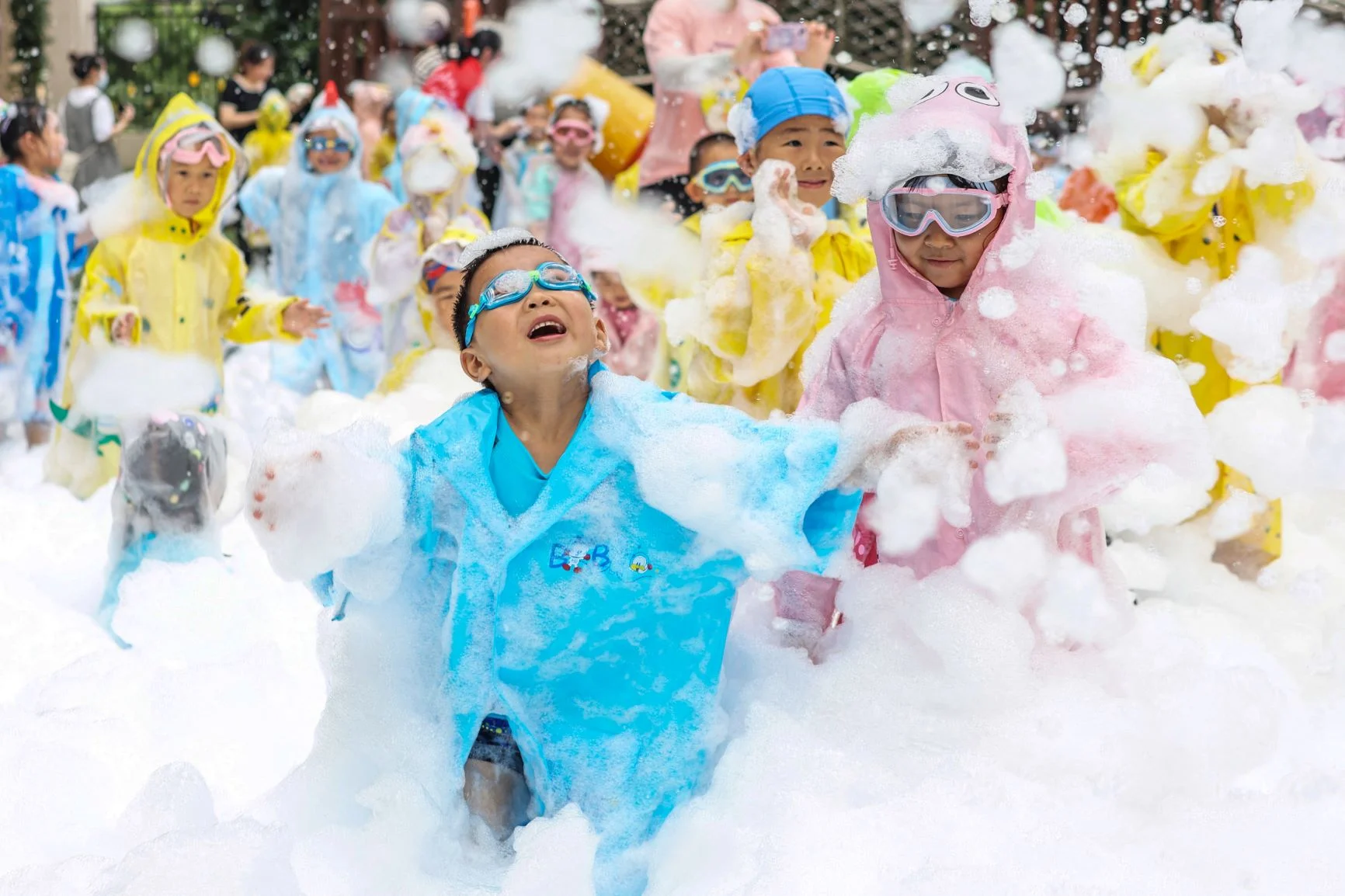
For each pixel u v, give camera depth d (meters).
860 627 2.57
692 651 2.31
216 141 4.83
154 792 2.26
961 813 2.15
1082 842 2.08
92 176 9.05
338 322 7.01
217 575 3.53
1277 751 2.47
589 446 2.28
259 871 1.98
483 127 7.98
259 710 2.85
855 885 1.99
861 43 7.23
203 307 4.95
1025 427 2.52
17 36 13.30
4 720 2.72
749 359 3.52
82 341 4.84
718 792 2.25
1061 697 2.44
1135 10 6.24
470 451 2.29
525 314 2.25
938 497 2.32
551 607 2.26
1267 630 3.21
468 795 2.32
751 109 3.78
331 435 2.22
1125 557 3.58
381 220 7.17
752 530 2.21
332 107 7.26
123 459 3.69
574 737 2.29
